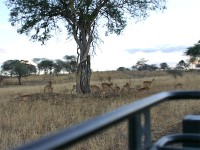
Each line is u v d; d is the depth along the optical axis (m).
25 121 11.69
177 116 11.47
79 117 12.31
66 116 12.47
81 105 16.08
